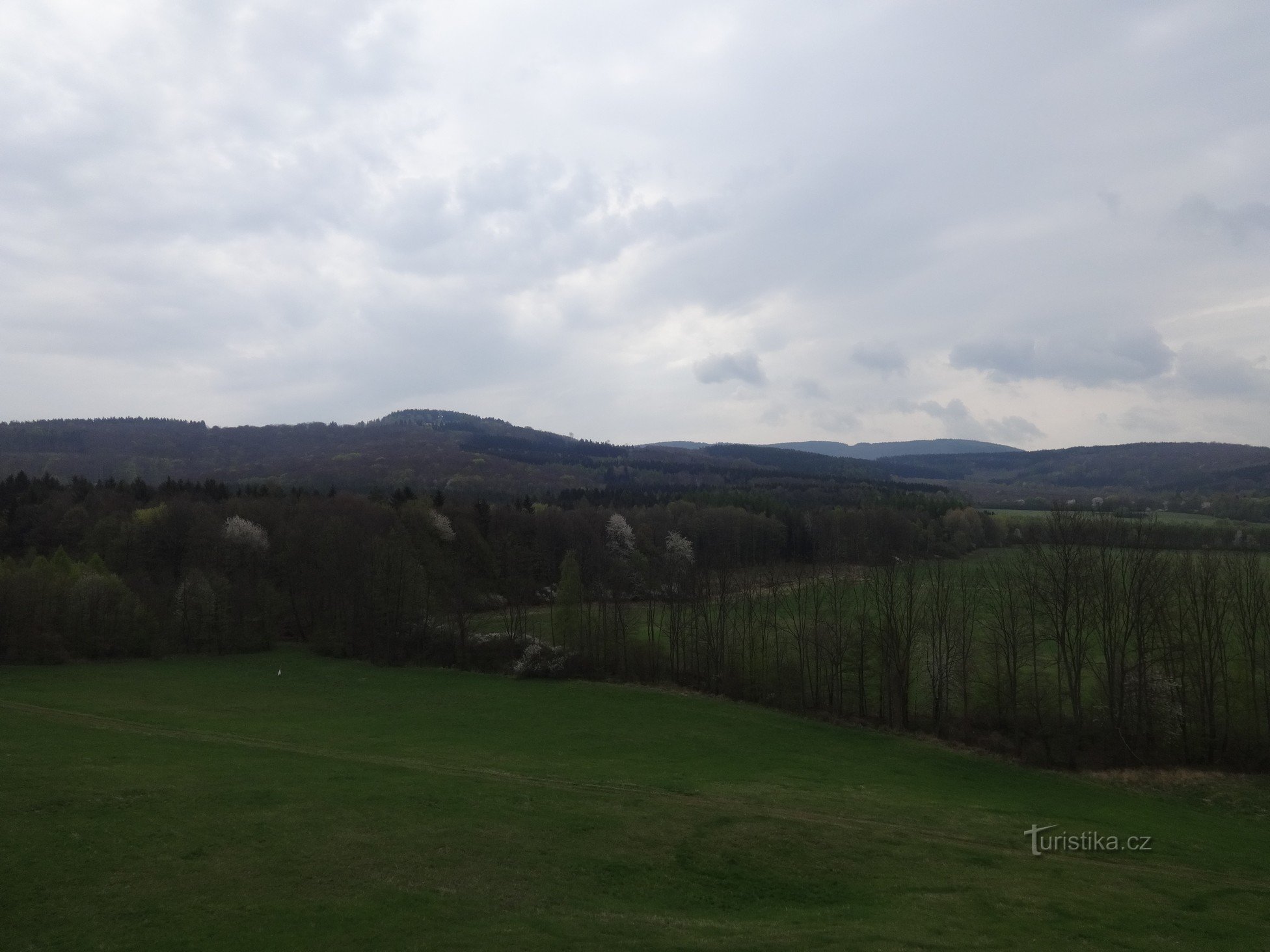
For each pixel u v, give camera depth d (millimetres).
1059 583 64938
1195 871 35219
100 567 97562
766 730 62844
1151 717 58594
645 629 97125
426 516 119500
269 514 122812
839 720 67500
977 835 38375
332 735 55594
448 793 38781
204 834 31156
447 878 28438
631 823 36219
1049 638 66250
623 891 28828
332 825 33062
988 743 60438
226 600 95375
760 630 85062
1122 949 25609
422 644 90438
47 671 78188
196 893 26047
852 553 129750
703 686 77875
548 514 141875
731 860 32656
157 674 79250
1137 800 49062
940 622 70312
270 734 54594
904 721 66000
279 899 25859
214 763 42562
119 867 27750
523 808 37344
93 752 43406
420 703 69500
